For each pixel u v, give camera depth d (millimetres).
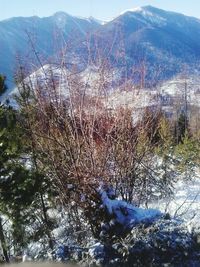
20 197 7973
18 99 8039
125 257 5543
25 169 8242
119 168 7027
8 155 8070
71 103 6641
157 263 5430
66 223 8094
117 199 6980
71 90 6609
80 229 7113
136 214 6508
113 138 6742
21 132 8250
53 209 9227
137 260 5523
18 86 7824
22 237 8617
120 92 6762
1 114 8141
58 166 7094
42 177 8102
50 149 7098
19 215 8320
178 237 5695
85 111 6766
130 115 6898
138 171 7750
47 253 5902
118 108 6801
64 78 6617
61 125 6859
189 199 13453
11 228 9195
